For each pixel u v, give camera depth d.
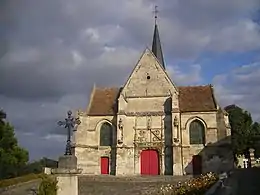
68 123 21.39
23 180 37.22
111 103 58.69
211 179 25.25
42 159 52.56
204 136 53.72
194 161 53.12
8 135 53.53
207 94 57.25
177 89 57.53
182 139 54.00
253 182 19.48
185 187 25.47
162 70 57.34
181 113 54.88
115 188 36.25
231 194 18.00
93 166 55.25
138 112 56.31
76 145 54.56
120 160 53.78
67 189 20.61
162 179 42.19
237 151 68.75
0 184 34.22
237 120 74.75
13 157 51.19
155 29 67.56
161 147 54.25
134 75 58.09
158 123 55.53
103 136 56.59
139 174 53.62
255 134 71.94
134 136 55.59
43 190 20.41
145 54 58.62
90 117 57.41
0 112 50.66
